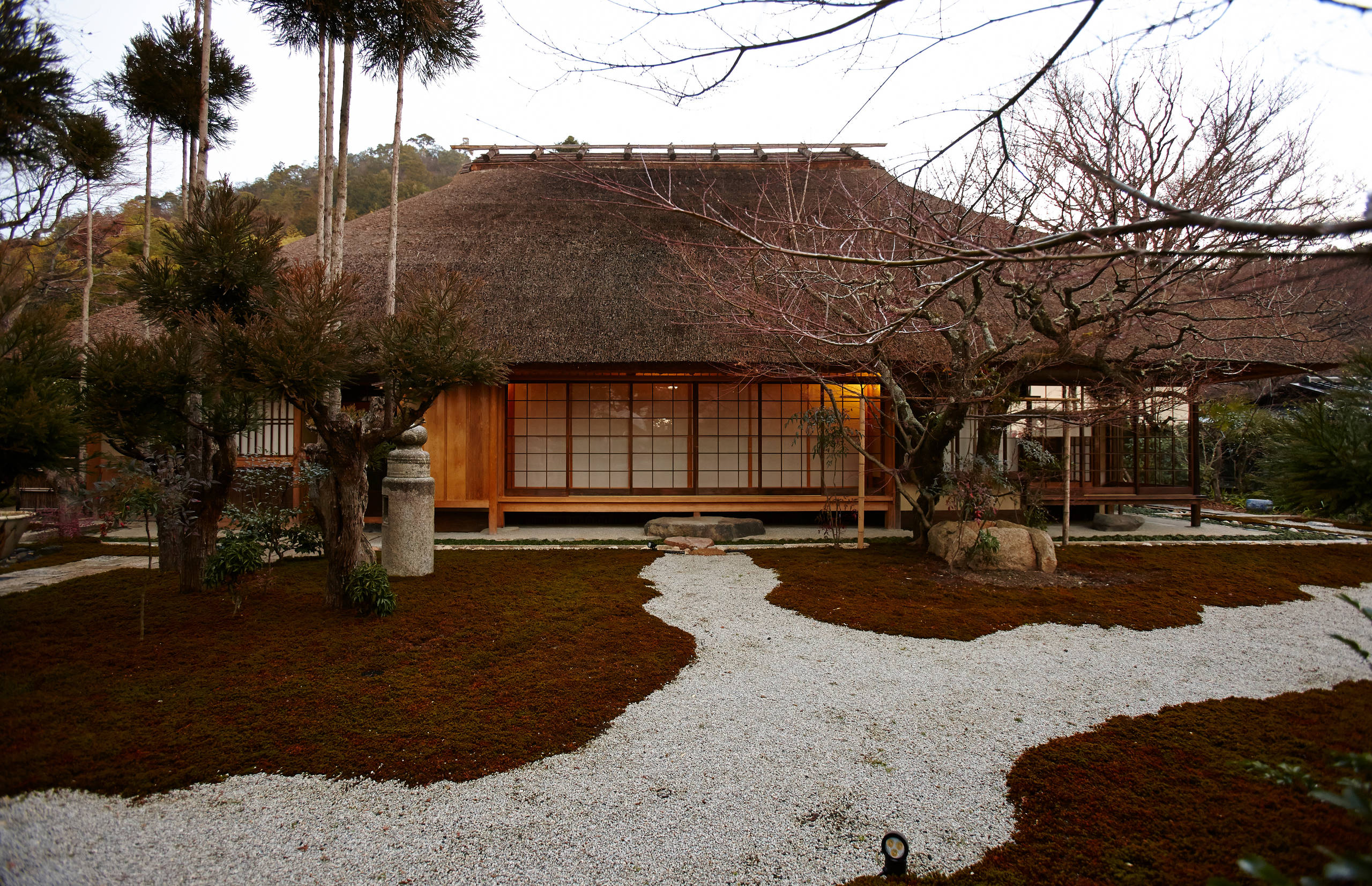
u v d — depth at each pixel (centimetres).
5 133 267
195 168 479
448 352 411
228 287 409
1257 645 403
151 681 327
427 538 553
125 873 200
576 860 209
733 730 294
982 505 608
